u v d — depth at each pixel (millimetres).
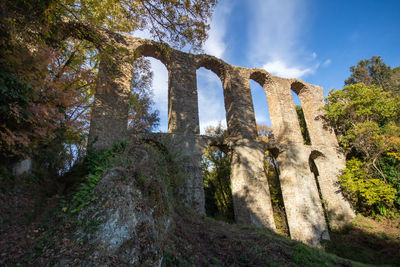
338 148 18109
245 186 12805
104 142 10445
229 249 6352
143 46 13836
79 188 5672
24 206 5242
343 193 16453
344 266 7473
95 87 9938
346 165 17516
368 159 16422
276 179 22969
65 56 9312
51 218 4949
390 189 14164
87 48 10773
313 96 19703
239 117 14875
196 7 8164
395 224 14180
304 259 6719
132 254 4367
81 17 9414
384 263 11570
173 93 13336
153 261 4535
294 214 14164
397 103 16922
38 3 5980
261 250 6586
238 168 13445
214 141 13297
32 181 6195
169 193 7855
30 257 3924
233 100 15234
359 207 16484
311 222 13938
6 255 3852
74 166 7875
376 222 15141
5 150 5570
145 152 6855
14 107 4684
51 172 7246
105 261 4062
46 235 4430
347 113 17984
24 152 5910
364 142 16438
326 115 18859
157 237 4965
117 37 12797
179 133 12414
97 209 4820
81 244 4238
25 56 5008
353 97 17844
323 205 18281
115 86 11734
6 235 4309
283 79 18516
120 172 5633
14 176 5828
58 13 7824
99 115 10867
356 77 28672
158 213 5570
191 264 5250
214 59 15852
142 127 14453
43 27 6355
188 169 11695
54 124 6160
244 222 12234
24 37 5703
